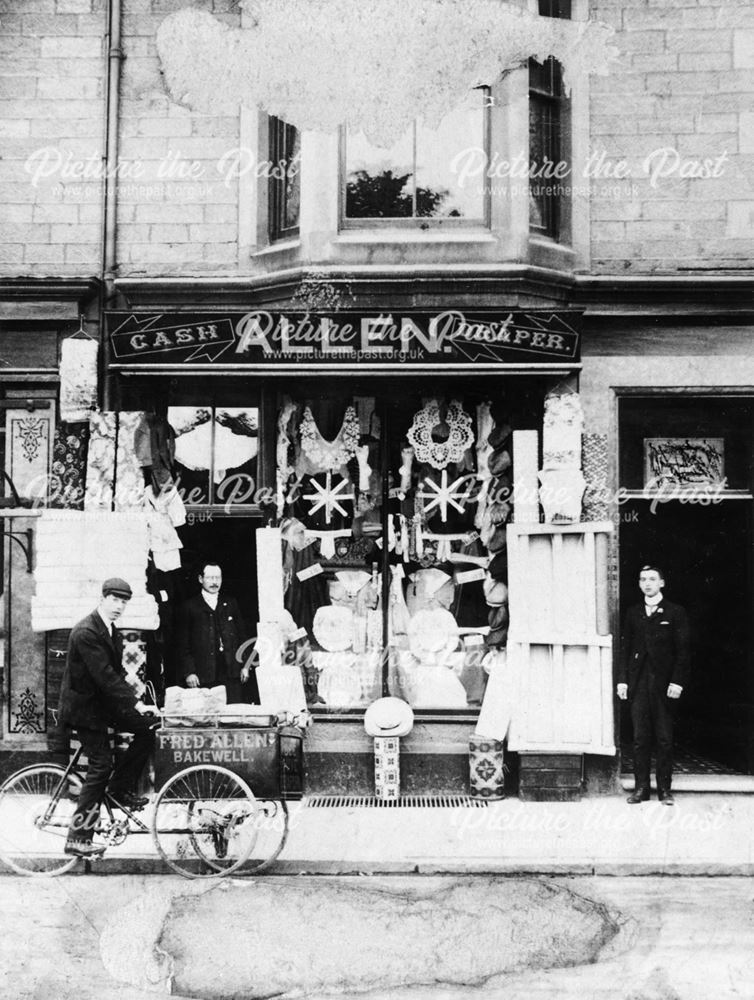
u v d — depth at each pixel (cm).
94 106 923
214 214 916
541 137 916
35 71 923
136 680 853
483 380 894
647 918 598
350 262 877
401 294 874
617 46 910
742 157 904
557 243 910
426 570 917
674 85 907
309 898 632
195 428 919
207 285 895
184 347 869
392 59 902
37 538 866
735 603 935
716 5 909
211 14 920
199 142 920
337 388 910
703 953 546
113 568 866
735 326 890
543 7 912
